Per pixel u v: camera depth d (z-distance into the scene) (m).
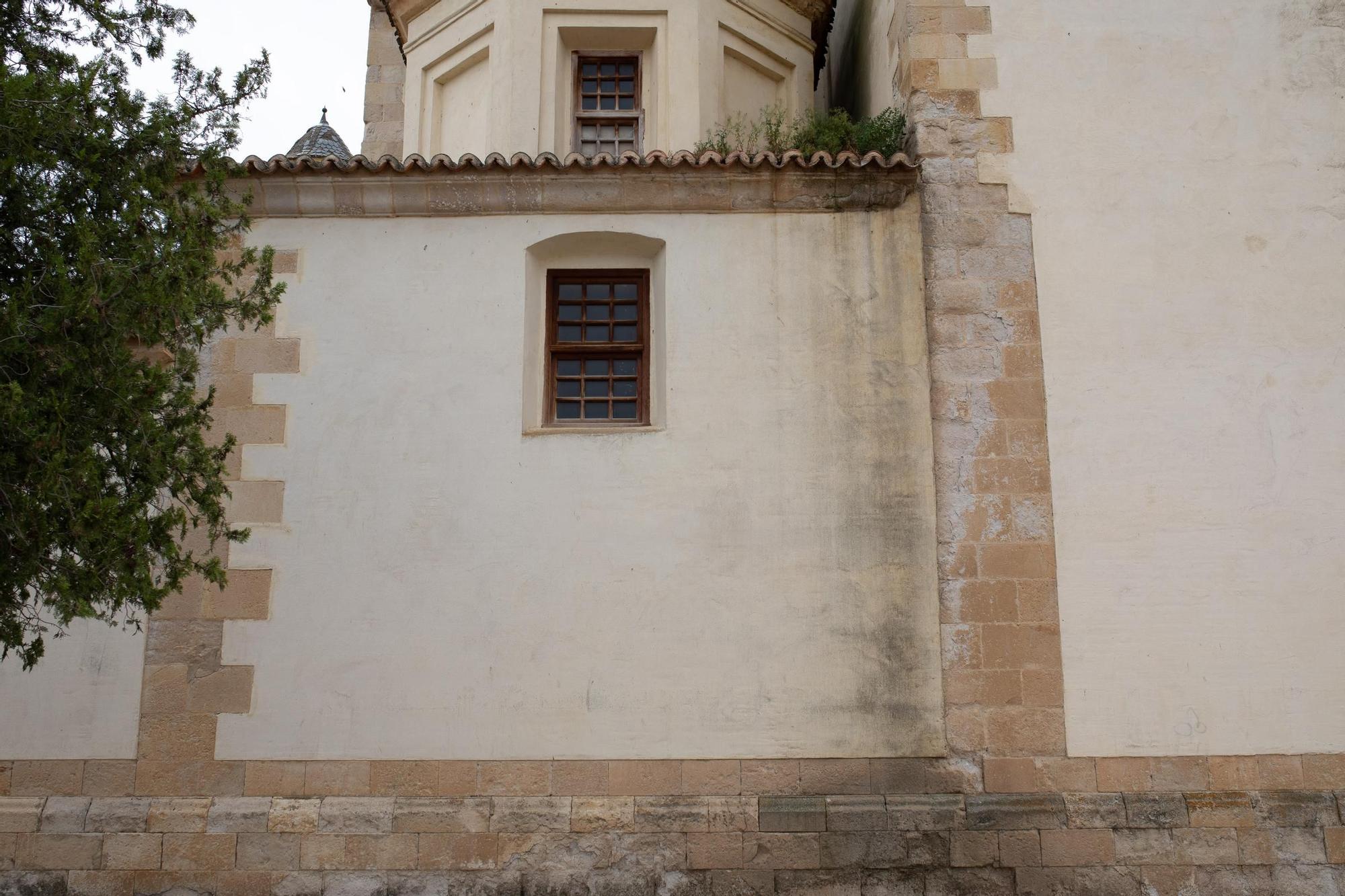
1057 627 8.27
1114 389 8.69
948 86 9.25
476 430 8.62
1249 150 9.19
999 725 8.13
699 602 8.30
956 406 8.62
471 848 7.93
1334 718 8.21
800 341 8.76
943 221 8.96
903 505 8.46
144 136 6.36
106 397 5.85
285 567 8.41
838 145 9.54
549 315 9.16
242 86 6.85
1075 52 9.35
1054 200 9.03
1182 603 8.34
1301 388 8.74
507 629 8.28
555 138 11.40
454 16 12.19
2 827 7.99
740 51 12.05
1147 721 8.16
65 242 6.03
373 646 8.27
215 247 7.11
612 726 8.13
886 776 8.05
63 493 5.50
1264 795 8.06
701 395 8.66
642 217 9.00
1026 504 8.47
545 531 8.44
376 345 8.79
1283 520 8.51
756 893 7.83
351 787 8.07
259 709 8.20
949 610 8.30
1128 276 8.91
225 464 8.57
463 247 8.98
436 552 8.41
